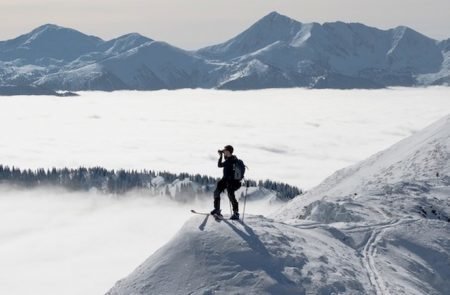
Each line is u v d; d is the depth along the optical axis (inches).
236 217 636.7
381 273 603.5
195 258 536.7
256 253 545.3
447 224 799.7
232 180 636.7
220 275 511.2
